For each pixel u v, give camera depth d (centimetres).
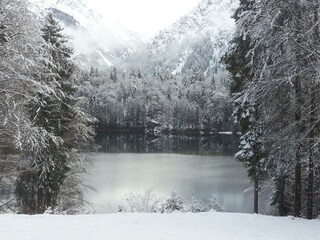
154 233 1076
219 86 15062
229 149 8581
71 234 1016
